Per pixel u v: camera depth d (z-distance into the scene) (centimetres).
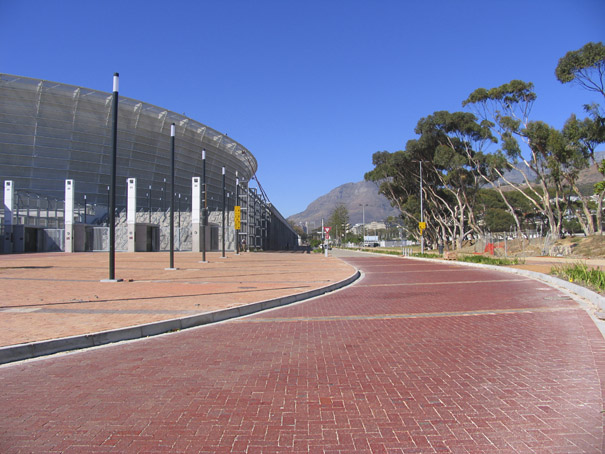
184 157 7812
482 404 430
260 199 7756
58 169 6438
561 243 3609
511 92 3962
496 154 4134
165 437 365
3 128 5984
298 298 1255
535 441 350
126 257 3800
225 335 774
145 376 535
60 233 5400
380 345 686
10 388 494
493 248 3784
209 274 2027
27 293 1244
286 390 480
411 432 371
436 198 5853
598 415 398
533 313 951
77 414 416
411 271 2406
